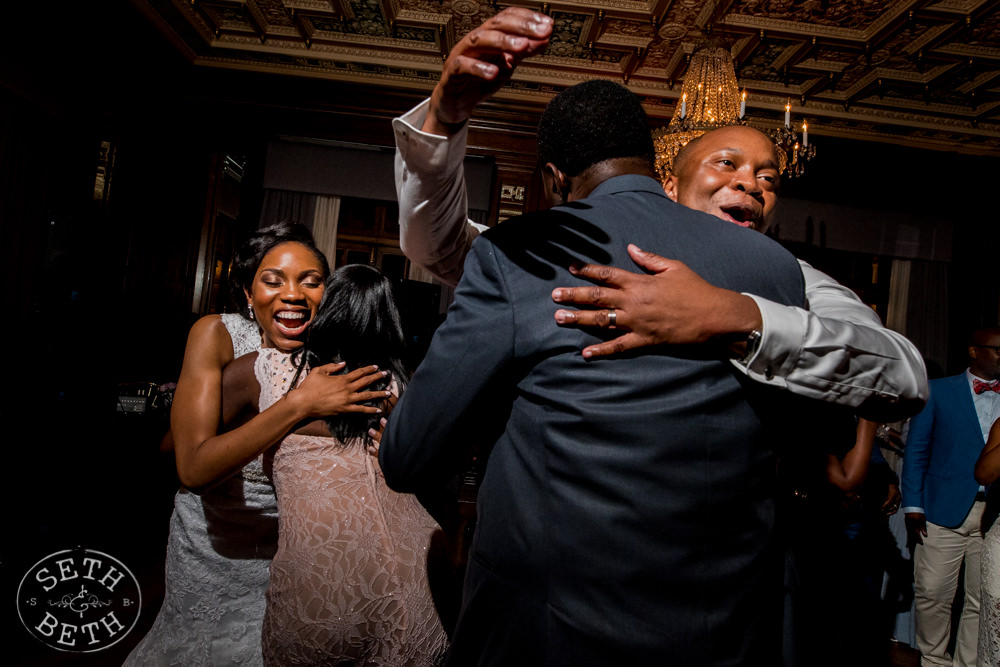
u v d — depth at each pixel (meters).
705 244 0.79
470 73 0.69
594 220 0.79
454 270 1.12
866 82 4.68
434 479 0.81
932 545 2.85
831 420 0.83
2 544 3.16
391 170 5.54
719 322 0.69
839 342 0.72
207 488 1.14
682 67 4.64
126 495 3.85
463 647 0.79
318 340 1.22
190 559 1.32
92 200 4.43
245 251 1.50
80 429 3.76
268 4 4.44
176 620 1.31
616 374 0.71
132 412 3.94
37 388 3.76
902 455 3.10
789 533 0.84
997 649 1.90
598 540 0.69
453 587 1.20
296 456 1.11
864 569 3.00
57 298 4.00
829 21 4.04
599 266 0.72
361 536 1.07
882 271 6.48
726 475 0.72
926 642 2.88
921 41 4.13
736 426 0.73
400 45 4.79
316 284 1.45
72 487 3.55
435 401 0.75
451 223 0.98
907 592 3.31
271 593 1.07
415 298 3.72
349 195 5.51
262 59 5.09
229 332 1.38
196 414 1.20
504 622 0.75
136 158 4.86
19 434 3.39
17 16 3.79
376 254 7.74
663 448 0.69
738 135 1.24
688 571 0.69
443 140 0.82
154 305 5.08
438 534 1.21
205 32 4.76
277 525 1.35
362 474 1.12
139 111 4.90
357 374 1.15
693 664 0.68
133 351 4.77
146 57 4.84
